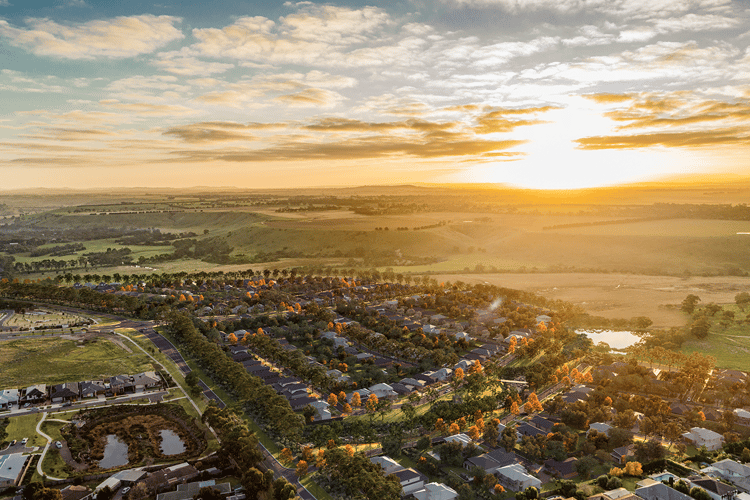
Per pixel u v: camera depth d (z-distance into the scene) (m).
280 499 146.62
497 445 187.38
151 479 155.38
